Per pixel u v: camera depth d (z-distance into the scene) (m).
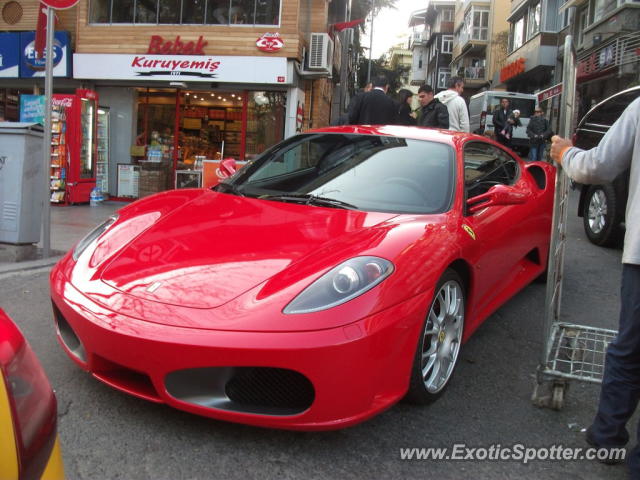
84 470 2.02
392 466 2.17
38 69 11.66
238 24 11.17
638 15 18.48
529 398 2.84
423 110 6.77
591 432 2.33
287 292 2.16
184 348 2.04
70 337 2.58
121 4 11.55
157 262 2.44
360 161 3.38
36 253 5.23
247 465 2.11
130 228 2.80
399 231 2.57
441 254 2.56
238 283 2.24
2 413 1.10
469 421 2.57
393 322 2.18
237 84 11.48
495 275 3.39
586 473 2.22
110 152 12.02
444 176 3.19
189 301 2.18
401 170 3.25
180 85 11.38
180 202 3.14
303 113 12.26
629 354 2.21
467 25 41.25
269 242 2.52
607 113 5.49
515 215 3.68
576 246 6.39
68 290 2.43
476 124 23.16
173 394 2.13
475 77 41.09
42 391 1.25
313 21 12.06
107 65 11.46
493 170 3.84
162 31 11.29
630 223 2.14
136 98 11.97
